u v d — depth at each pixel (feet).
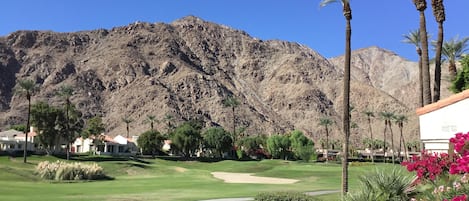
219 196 111.96
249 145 489.26
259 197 60.95
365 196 36.42
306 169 274.77
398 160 458.09
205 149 472.85
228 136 451.12
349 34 84.33
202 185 170.50
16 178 185.37
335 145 650.84
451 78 124.67
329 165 330.34
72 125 327.67
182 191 135.95
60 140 327.06
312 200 60.39
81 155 343.26
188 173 270.46
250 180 216.74
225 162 382.63
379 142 628.69
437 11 94.17
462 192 25.50
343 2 84.48
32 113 313.53
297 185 168.14
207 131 457.27
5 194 114.32
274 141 466.70
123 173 255.70
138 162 310.24
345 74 83.87
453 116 65.51
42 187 150.41
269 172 269.23
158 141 428.56
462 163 25.59
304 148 449.89
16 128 487.20
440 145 66.18
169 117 598.34
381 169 38.81
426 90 91.76
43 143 317.42
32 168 238.07
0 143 349.00
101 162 282.97
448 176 31.60
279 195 60.29
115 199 102.53
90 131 393.29
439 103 66.95
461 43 124.88
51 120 314.55
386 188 35.78
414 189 34.83
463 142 27.84
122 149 454.40
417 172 34.12
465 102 64.85
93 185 169.68
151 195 117.19
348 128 82.33
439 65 94.12
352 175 203.92
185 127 423.23
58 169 199.00
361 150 624.59
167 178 227.20
